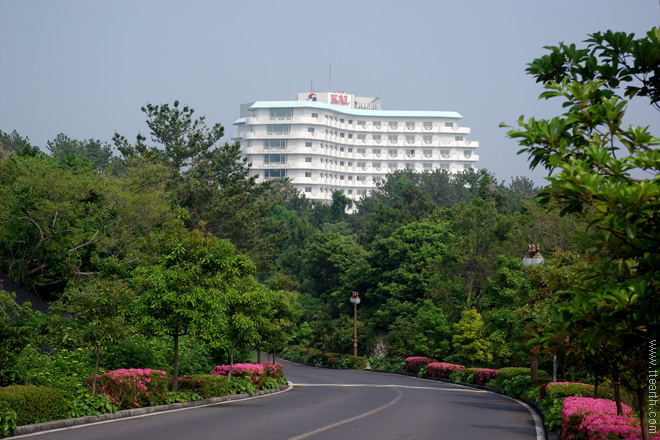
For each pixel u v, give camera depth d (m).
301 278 87.81
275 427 14.16
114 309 16.89
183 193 55.97
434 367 42.88
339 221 119.31
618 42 5.57
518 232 50.50
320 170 166.25
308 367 59.94
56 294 32.69
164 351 27.61
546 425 14.97
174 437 12.34
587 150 5.01
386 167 177.75
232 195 58.53
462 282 53.09
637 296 4.72
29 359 18.98
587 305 5.02
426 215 82.12
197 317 19.84
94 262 33.38
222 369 28.23
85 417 14.73
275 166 164.00
